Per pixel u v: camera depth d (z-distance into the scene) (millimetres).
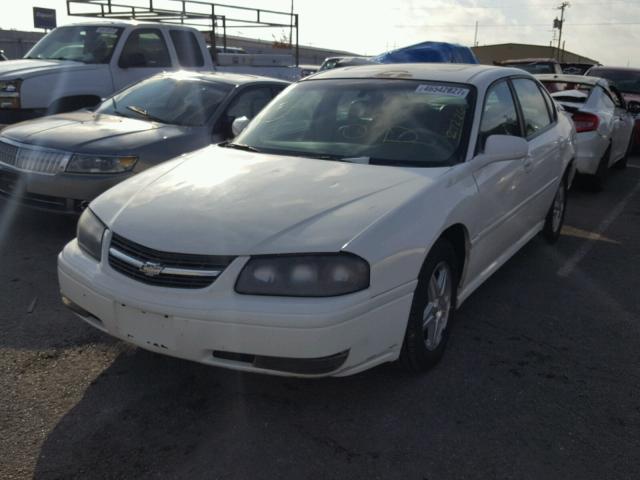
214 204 3135
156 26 9289
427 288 3258
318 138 4098
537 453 2809
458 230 3633
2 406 3072
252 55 11156
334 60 19016
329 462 2719
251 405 3141
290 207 3059
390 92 4293
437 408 3146
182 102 6430
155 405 3127
